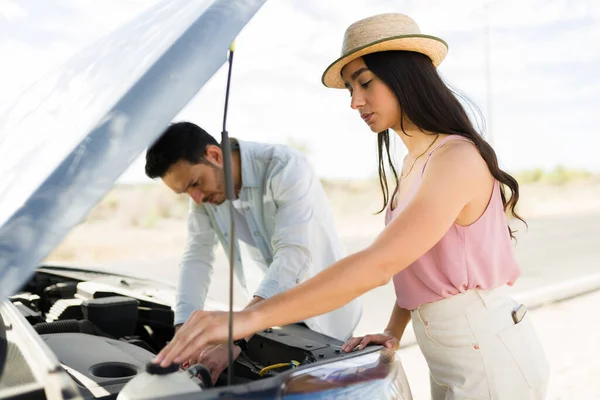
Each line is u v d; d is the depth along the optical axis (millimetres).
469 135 1533
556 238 11930
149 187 28047
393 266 1365
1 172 1475
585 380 3832
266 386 1166
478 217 1521
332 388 1254
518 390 1573
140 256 14562
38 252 973
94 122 1089
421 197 1428
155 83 1092
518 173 39656
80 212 1007
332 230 2619
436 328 1608
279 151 2369
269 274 2143
